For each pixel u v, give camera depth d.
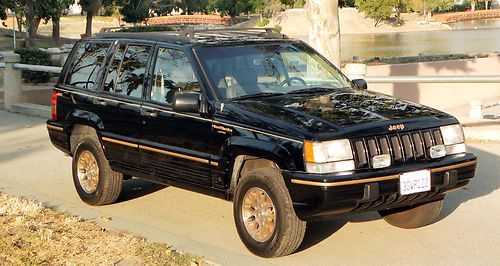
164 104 6.98
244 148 6.09
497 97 22.89
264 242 6.07
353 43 63.56
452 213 7.55
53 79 22.09
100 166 7.79
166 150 6.90
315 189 5.59
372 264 6.05
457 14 102.94
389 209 6.80
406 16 103.75
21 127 13.55
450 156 6.29
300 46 7.56
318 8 11.84
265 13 84.38
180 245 6.42
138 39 7.56
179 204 8.11
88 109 7.88
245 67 6.89
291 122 5.92
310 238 6.76
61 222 7.12
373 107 6.39
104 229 6.90
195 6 92.38
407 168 5.92
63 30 81.25
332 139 5.67
